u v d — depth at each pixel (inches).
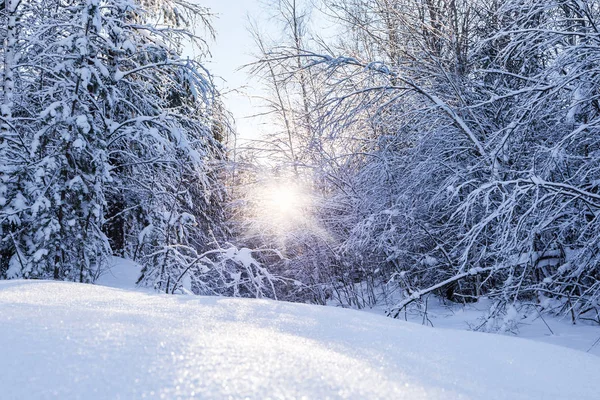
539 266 288.0
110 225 508.1
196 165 411.2
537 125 303.1
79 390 35.8
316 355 50.5
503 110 364.2
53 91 366.3
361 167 431.8
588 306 286.7
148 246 415.8
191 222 381.1
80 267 331.3
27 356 43.8
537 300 316.2
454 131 361.1
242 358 45.3
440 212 393.4
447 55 392.8
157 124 428.5
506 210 263.1
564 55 266.4
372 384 41.9
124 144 443.2
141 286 372.5
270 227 506.3
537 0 292.2
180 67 453.7
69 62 357.4
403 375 48.6
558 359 80.5
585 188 291.7
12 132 347.3
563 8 307.4
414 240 399.2
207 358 44.8
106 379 38.1
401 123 379.6
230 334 59.2
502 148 298.7
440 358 65.4
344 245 439.2
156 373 39.7
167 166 437.4
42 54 364.2
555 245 304.5
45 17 418.0
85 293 94.7
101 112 370.6
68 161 325.7
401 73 372.2
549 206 264.1
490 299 339.3
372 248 420.2
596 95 262.8
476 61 375.2
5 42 350.6
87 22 353.1
